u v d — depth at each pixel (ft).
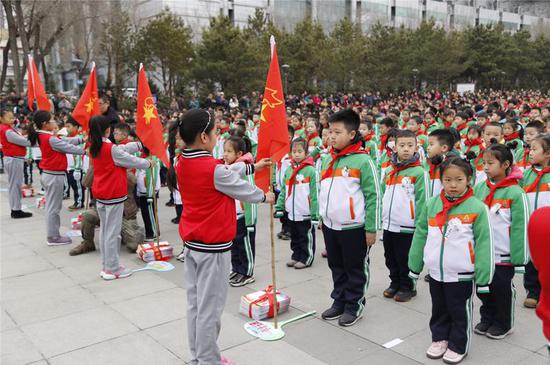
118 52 85.25
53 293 16.63
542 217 6.09
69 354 12.55
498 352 12.17
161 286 17.17
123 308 15.30
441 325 12.10
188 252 11.10
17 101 63.52
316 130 28.89
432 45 121.39
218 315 10.87
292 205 18.80
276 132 13.34
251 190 10.87
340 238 13.79
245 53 86.22
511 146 19.07
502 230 12.85
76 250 20.86
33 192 34.86
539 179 15.58
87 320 14.48
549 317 6.42
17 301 15.99
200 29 121.90
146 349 12.71
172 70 86.74
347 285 14.02
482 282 11.18
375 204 13.47
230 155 15.76
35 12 75.56
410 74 117.70
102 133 17.07
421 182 14.99
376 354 12.20
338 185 13.80
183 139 10.61
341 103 88.28
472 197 11.57
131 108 76.43
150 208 22.89
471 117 35.01
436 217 11.87
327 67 105.70
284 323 13.94
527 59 149.28
